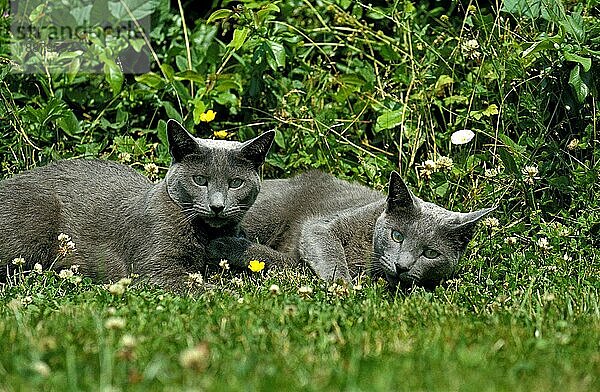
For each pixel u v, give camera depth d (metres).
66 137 10.09
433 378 4.33
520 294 6.86
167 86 10.16
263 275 7.80
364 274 7.92
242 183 7.77
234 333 5.24
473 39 9.77
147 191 7.98
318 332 5.40
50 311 5.86
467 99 9.63
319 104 10.26
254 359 4.55
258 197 8.77
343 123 10.04
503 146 9.15
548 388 4.27
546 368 4.62
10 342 4.91
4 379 4.27
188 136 7.63
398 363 4.57
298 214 8.73
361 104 10.15
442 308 6.23
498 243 8.43
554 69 9.21
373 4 11.66
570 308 6.05
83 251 7.91
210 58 10.62
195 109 9.91
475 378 4.32
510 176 9.02
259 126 10.37
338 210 8.59
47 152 9.64
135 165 9.66
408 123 9.76
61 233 7.95
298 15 11.32
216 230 7.91
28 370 4.27
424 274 7.49
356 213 8.26
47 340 4.83
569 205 9.12
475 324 5.64
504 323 5.74
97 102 10.53
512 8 9.31
